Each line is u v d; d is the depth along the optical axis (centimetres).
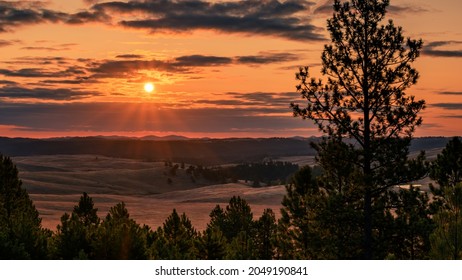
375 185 2253
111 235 2159
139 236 2227
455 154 2780
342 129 2320
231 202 5369
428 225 2230
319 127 2364
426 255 2322
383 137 2278
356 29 2309
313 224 2488
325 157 2361
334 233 2405
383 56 2308
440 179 2811
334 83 2356
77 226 2264
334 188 2505
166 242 2573
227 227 5259
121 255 2142
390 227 2300
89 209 5291
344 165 2323
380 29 2294
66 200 16875
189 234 3650
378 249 2316
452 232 1734
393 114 2253
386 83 2277
